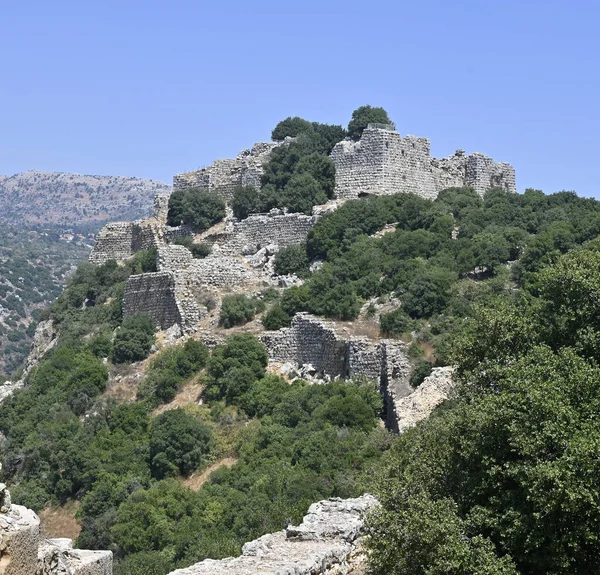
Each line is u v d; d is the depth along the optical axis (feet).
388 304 233.14
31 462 211.41
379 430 182.91
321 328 227.81
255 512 161.89
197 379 231.09
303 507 150.61
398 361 205.77
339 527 104.01
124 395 233.96
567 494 90.38
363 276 246.27
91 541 178.29
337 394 204.33
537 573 95.55
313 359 229.25
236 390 219.61
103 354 251.80
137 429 217.15
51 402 233.96
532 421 99.09
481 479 101.65
